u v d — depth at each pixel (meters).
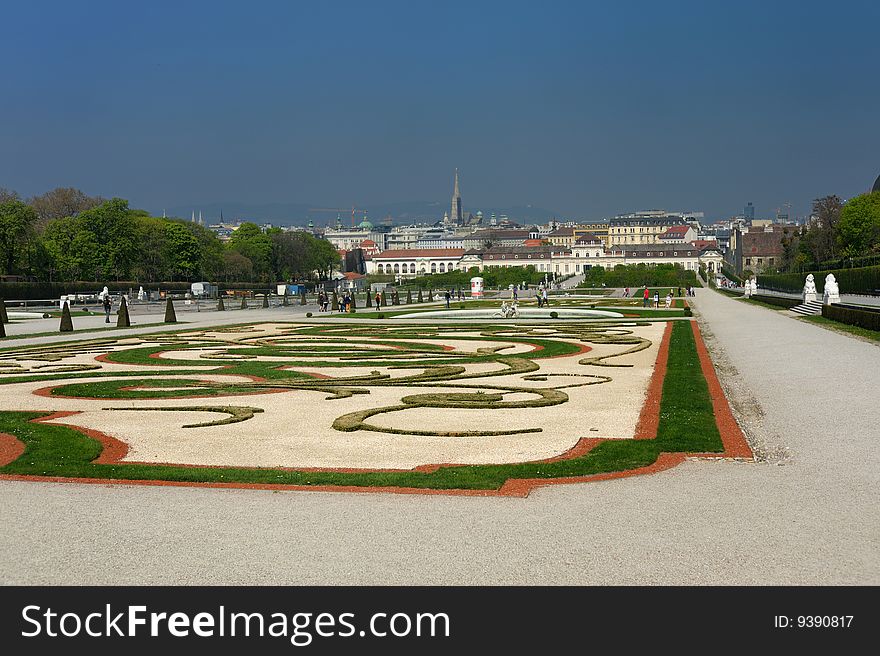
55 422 28.39
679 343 58.72
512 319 95.44
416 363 46.06
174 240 198.12
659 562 14.20
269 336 68.38
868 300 99.94
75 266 171.00
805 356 44.94
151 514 17.02
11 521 16.66
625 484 18.95
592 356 50.00
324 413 29.80
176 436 25.69
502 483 19.09
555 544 15.03
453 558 14.46
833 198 199.75
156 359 50.28
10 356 53.50
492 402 31.08
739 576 13.65
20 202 159.00
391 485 18.95
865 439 23.33
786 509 16.94
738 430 25.00
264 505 17.59
